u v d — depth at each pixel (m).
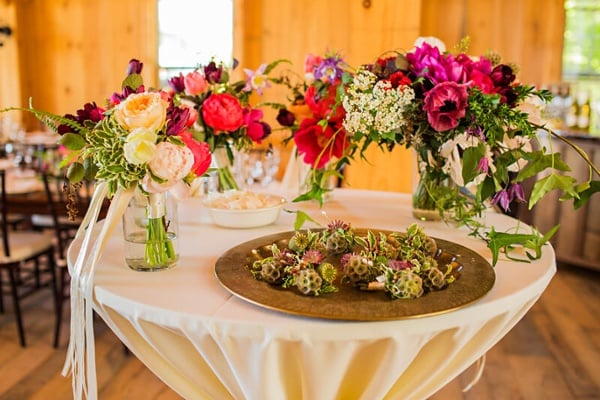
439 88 1.12
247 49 4.09
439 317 0.86
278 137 3.97
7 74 4.70
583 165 3.35
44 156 3.12
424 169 1.44
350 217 1.56
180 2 4.36
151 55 4.52
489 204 1.44
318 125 1.38
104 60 4.65
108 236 1.00
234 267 1.05
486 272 1.03
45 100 4.83
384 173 2.66
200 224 1.46
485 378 2.31
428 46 1.22
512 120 1.15
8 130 4.25
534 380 2.30
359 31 2.62
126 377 2.29
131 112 0.93
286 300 0.89
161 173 0.94
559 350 2.56
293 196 1.91
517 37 3.98
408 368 0.97
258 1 4.02
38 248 2.68
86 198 2.62
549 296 3.23
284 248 1.18
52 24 4.71
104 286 0.99
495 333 0.99
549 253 1.22
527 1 3.93
